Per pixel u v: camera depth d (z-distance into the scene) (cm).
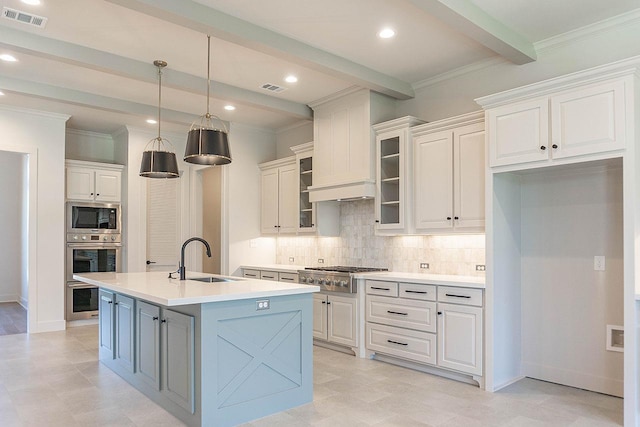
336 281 475
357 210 543
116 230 646
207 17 317
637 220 291
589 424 290
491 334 355
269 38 353
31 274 567
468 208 396
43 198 575
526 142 337
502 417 301
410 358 409
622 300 339
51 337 543
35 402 331
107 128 659
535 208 387
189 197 701
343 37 367
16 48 354
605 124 297
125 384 370
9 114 550
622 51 336
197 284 347
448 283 381
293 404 321
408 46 385
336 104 509
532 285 387
